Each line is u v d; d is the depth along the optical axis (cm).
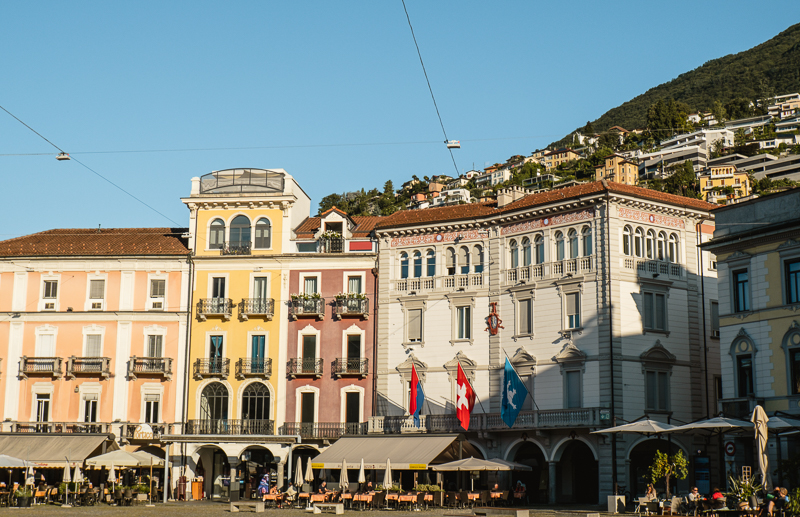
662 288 5031
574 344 4912
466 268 5472
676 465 3794
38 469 5644
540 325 5084
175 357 5803
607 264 4850
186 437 5394
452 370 5328
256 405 5700
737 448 4006
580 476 5038
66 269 5981
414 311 5556
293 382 5681
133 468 5672
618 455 4647
